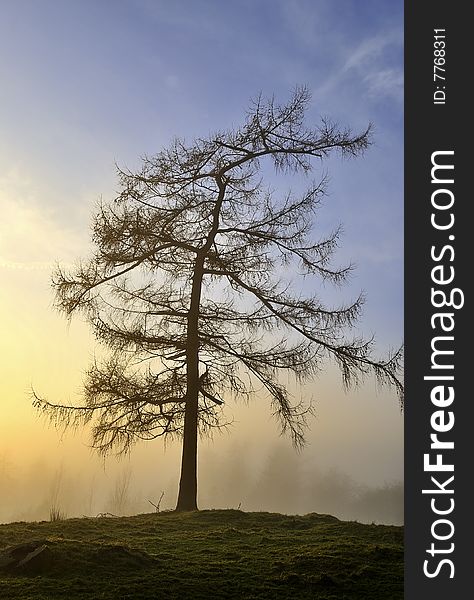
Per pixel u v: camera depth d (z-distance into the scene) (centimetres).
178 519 1653
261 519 1673
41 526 1469
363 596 1039
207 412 1972
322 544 1333
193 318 1998
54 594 947
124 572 1068
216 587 1033
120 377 1916
